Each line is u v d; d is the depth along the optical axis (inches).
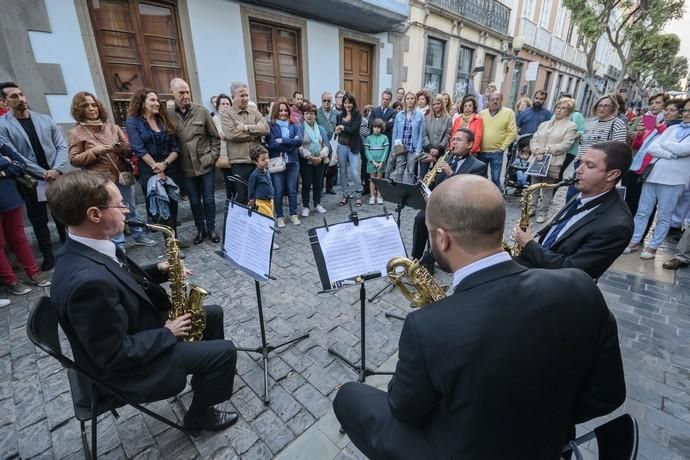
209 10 190.1
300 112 197.0
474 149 181.9
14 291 111.2
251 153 136.1
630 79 694.5
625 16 428.5
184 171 141.7
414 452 38.3
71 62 154.4
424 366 30.9
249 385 76.7
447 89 386.3
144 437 64.7
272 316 101.3
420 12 315.6
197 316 66.4
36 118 120.0
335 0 207.9
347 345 89.1
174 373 54.1
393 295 111.5
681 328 95.3
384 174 210.5
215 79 201.6
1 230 106.3
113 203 50.1
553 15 555.2
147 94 127.7
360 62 289.3
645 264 133.3
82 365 50.5
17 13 137.9
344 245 65.2
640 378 77.7
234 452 61.9
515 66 508.4
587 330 30.7
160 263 70.3
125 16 168.1
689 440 63.3
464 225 31.7
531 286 30.4
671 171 123.8
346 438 63.8
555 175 167.5
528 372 28.8
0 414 69.4
